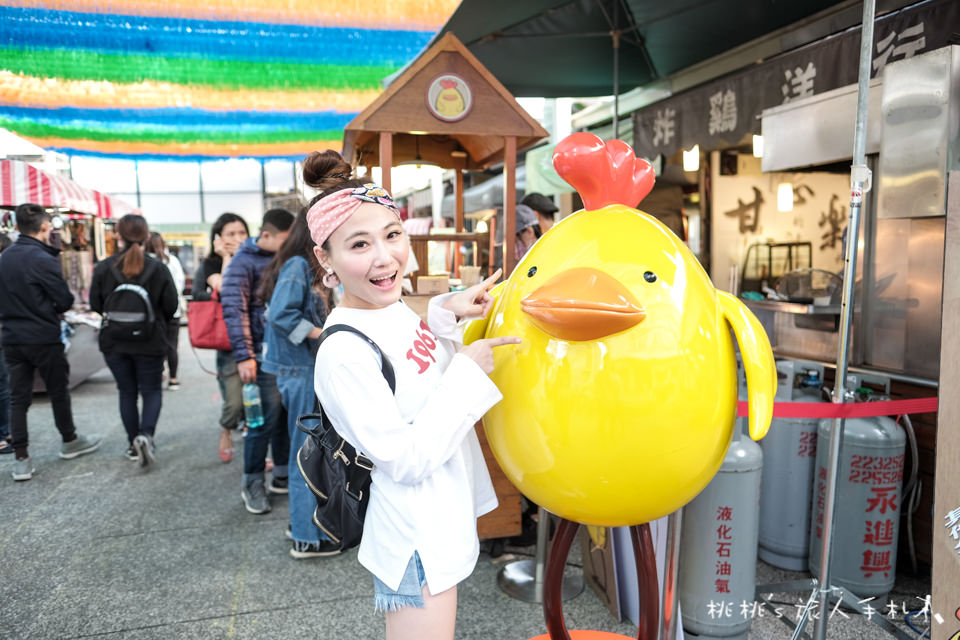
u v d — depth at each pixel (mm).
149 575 2623
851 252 1760
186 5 3598
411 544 1229
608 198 1320
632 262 1181
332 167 1773
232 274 3141
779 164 3234
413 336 1306
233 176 18109
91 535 3016
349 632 2205
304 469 1307
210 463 4082
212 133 6801
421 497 1241
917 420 2547
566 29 3906
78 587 2527
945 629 1602
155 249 5492
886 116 2461
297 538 2717
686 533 2066
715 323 1207
